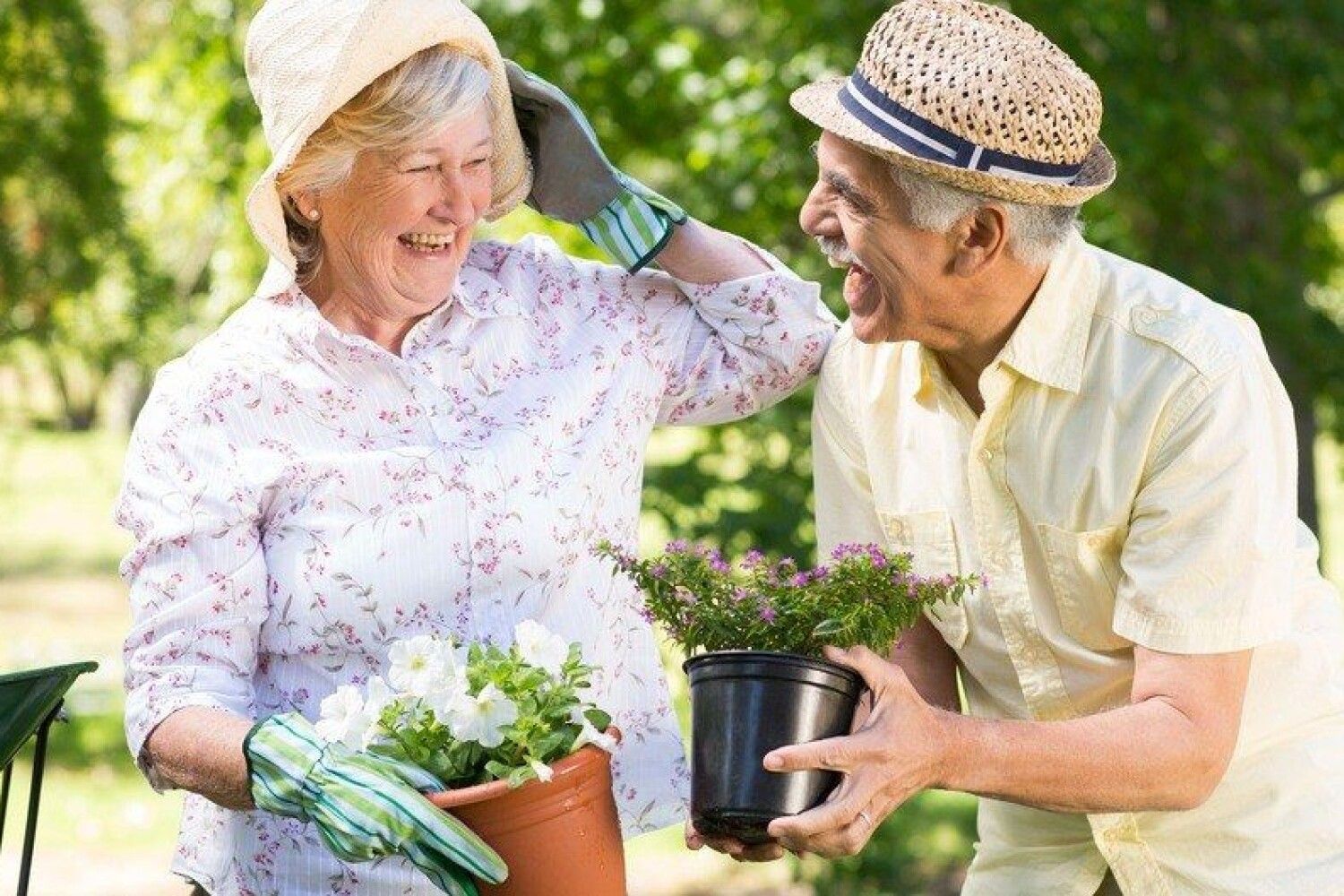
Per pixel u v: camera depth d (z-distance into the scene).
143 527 2.83
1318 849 2.97
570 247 9.02
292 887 2.91
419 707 2.54
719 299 3.27
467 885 2.44
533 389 3.03
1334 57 8.45
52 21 10.35
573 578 3.00
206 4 9.58
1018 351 2.86
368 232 2.86
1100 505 2.87
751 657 2.59
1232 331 2.86
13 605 16.17
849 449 3.23
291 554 2.86
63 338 10.90
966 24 2.76
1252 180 8.91
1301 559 3.05
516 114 3.22
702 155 8.24
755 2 8.92
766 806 2.56
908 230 2.76
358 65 2.74
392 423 2.93
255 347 2.91
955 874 8.95
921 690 3.20
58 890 8.72
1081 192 2.73
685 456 8.26
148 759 2.74
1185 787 2.73
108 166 10.59
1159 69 8.23
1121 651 3.00
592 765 2.54
